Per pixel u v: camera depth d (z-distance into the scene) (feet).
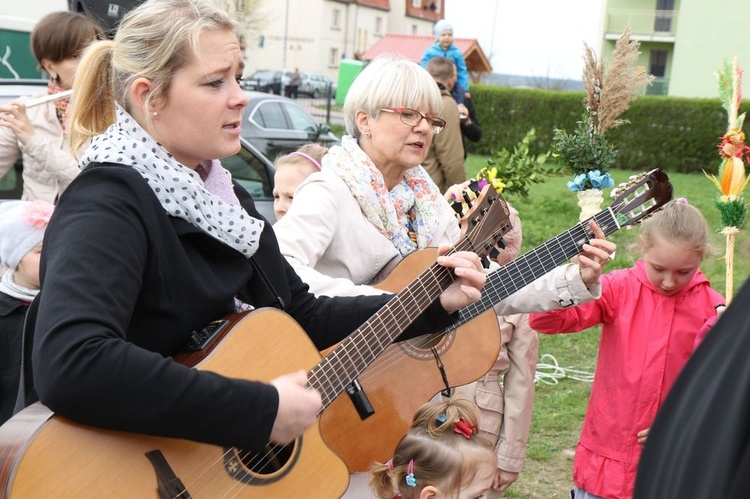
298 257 9.13
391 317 7.74
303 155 13.02
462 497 8.37
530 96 77.00
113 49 6.64
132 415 5.71
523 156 11.90
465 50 133.18
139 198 6.24
